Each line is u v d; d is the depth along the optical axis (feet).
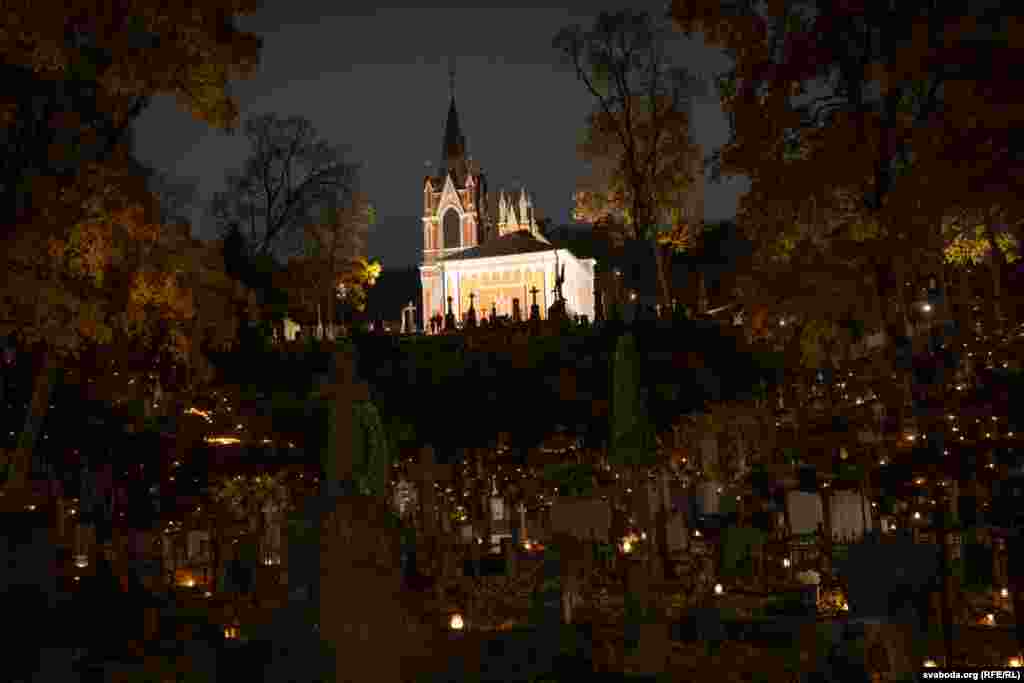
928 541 50.26
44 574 58.49
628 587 52.26
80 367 99.09
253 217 188.14
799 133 69.15
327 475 42.98
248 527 94.99
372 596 36.32
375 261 297.33
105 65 78.07
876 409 84.69
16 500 76.07
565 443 130.52
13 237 72.43
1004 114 41.42
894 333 67.10
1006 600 51.44
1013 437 43.60
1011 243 72.90
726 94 71.15
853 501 77.15
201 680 43.62
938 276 88.84
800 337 91.20
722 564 77.46
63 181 77.20
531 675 45.37
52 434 97.76
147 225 84.89
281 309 188.03
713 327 143.64
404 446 131.44
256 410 123.24
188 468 100.83
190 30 78.89
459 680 41.09
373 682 35.47
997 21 42.24
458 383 137.90
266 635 50.26
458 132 434.30
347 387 44.39
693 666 47.32
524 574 73.00
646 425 78.84
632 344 80.12
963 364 55.47
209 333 99.71
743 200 75.97
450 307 306.35
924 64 47.62
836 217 75.20
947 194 45.68
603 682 44.57
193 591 73.92
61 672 45.42
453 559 75.31
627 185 207.21
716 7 69.10
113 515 88.58
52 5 66.95
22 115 75.15
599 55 196.65
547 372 139.03
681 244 217.15
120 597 59.21
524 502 117.80
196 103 83.25
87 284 80.23
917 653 41.98
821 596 60.59
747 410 122.72
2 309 72.90
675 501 101.24
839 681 40.50
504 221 414.21
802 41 65.41
